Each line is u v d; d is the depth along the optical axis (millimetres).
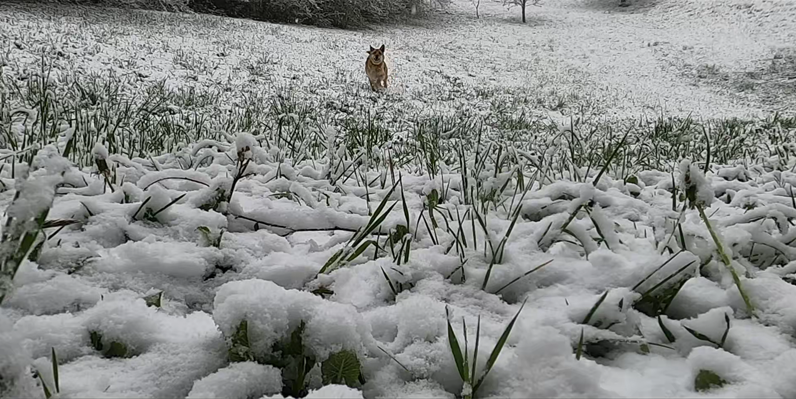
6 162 2426
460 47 25609
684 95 20406
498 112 13422
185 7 22812
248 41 18641
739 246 1497
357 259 1542
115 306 1098
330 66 17312
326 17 27094
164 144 3891
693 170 1361
